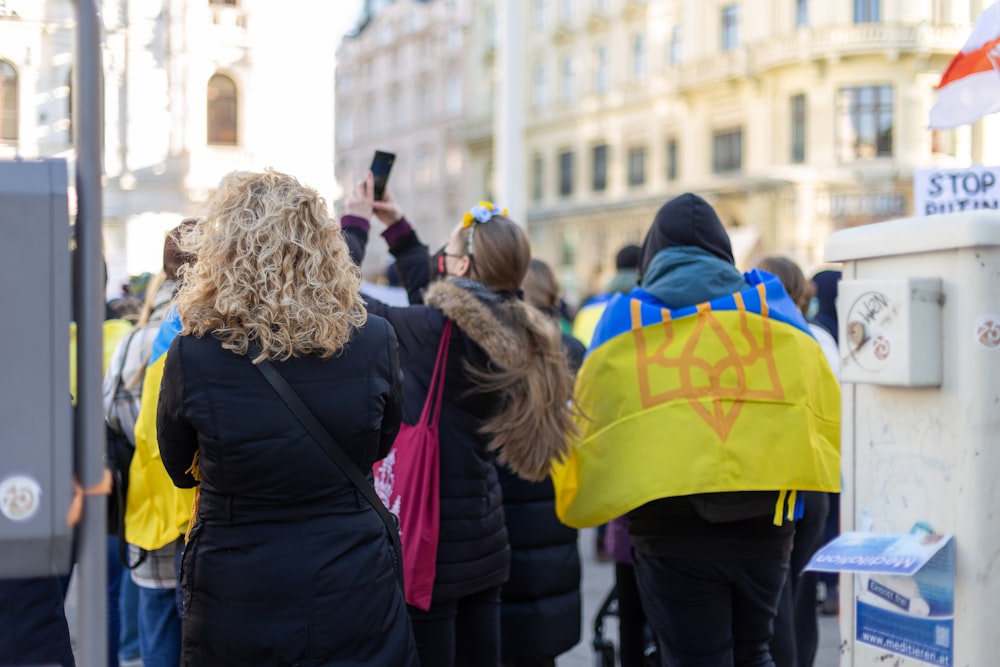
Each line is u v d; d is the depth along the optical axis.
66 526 1.55
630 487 2.94
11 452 1.53
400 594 2.35
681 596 2.97
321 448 2.21
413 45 49.09
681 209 3.20
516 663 3.73
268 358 2.21
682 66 34.44
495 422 3.00
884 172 28.59
